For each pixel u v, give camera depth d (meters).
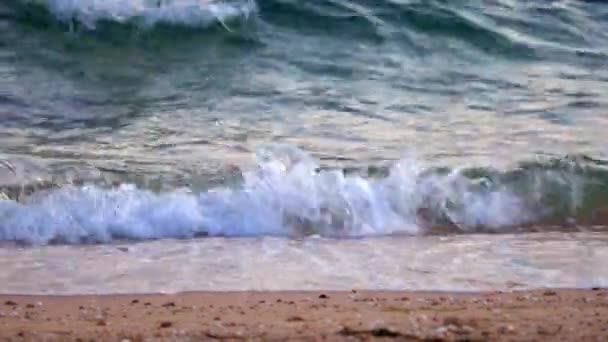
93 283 16.70
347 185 22.50
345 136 27.25
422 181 23.00
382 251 19.19
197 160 24.61
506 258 18.55
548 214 22.34
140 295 15.84
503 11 39.56
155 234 20.81
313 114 29.72
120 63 36.06
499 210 22.31
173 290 16.19
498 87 33.22
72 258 18.62
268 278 17.02
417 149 25.86
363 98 31.56
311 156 24.97
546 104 31.00
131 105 30.94
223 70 35.25
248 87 32.91
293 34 38.09
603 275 17.28
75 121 29.14
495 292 15.91
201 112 30.00
